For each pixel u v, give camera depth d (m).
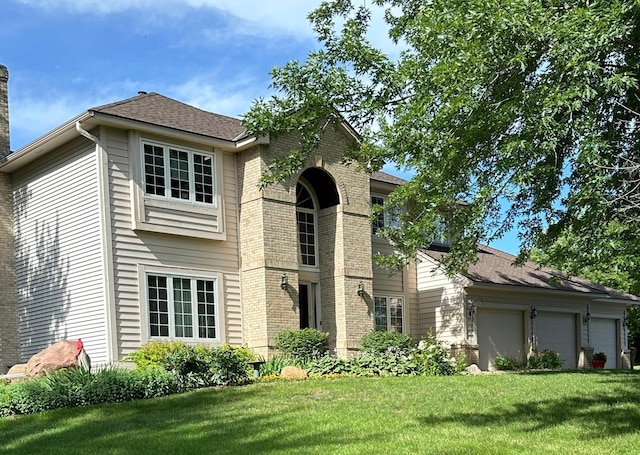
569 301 26.81
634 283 29.92
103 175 17.05
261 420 10.71
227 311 18.95
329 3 11.76
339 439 9.22
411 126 8.58
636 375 17.58
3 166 19.56
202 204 18.77
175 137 18.27
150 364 16.03
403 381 15.48
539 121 7.22
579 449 8.55
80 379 13.10
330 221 21.23
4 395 12.29
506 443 8.89
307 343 18.62
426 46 8.41
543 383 15.23
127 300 17.03
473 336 22.89
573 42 6.97
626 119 8.42
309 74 9.52
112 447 9.39
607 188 7.88
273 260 18.98
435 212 8.83
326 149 20.84
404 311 23.77
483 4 7.16
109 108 17.59
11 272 19.62
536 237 11.11
